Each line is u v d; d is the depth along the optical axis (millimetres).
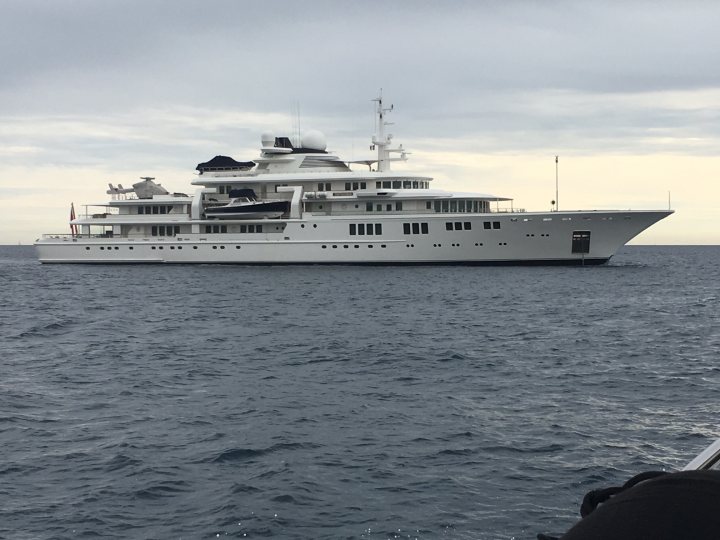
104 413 24359
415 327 47031
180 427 22297
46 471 18234
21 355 37469
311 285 75562
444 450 19547
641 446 19844
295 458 18984
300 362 34125
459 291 70000
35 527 14781
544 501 15961
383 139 94438
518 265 87875
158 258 98250
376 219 88312
